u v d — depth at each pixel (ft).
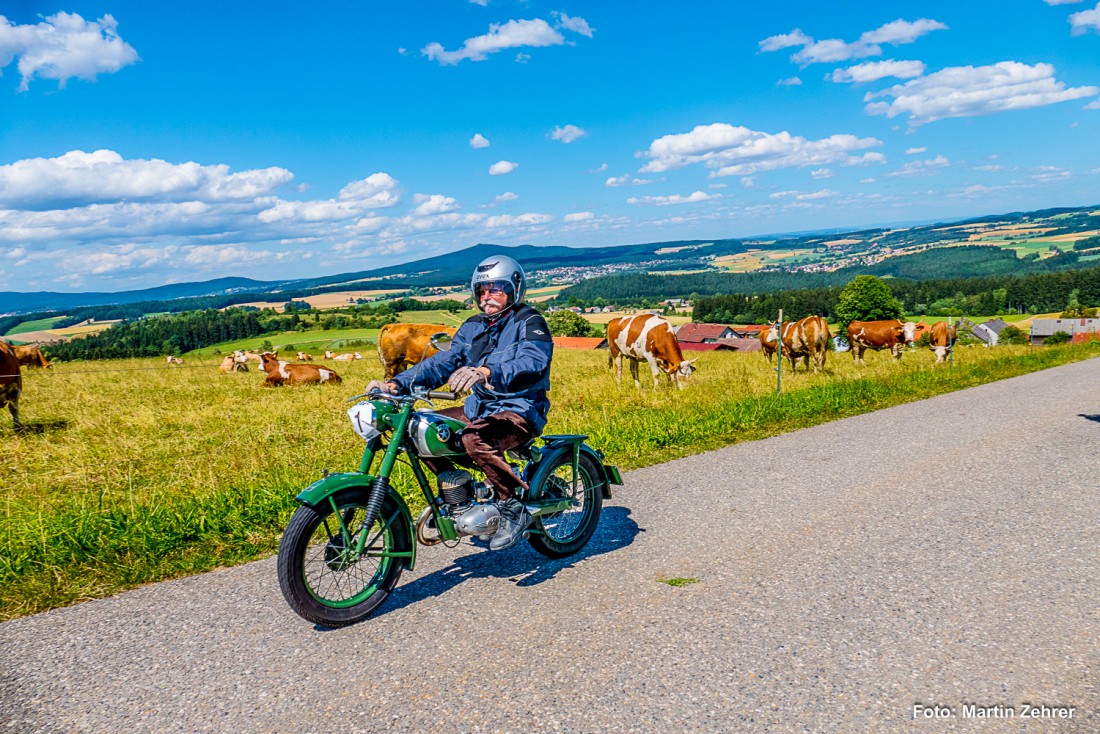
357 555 11.28
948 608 11.14
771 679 9.14
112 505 17.80
